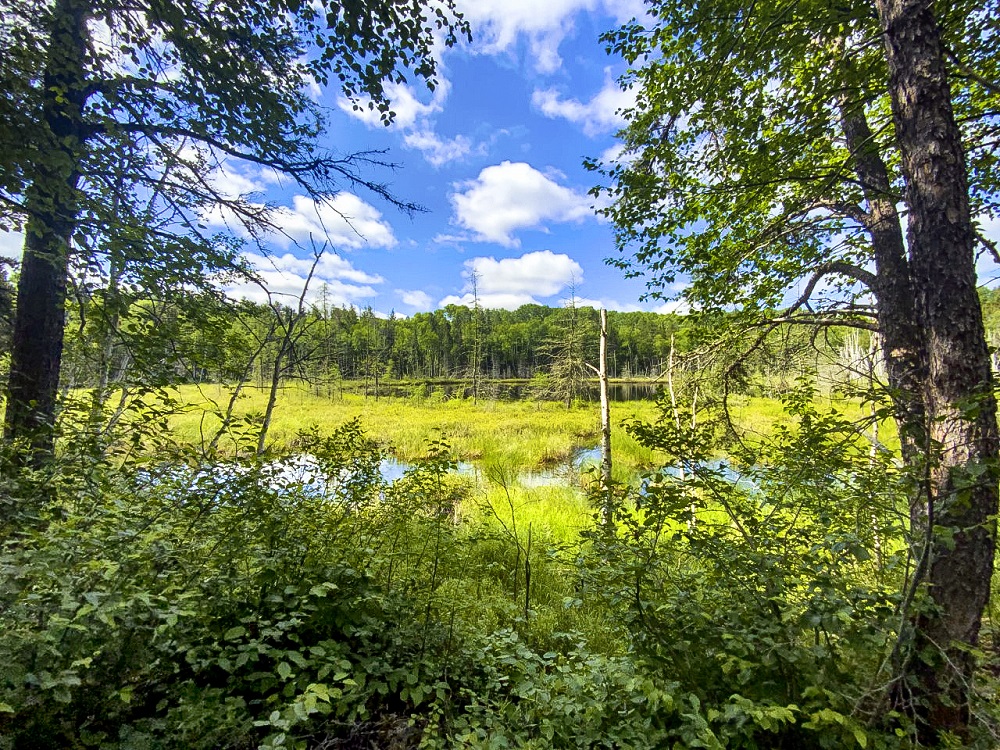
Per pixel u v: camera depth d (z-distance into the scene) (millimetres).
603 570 2516
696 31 3695
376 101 3674
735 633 2049
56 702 1670
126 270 3592
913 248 2266
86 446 2539
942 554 2062
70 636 1707
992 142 3441
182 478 2693
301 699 1701
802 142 3934
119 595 1799
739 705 1646
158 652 2018
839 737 1800
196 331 4125
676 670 2111
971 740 1896
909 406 2285
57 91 2982
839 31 3447
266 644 2117
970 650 1749
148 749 1592
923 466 1759
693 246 5059
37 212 3213
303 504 3113
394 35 3375
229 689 2012
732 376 5457
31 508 2275
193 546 2525
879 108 4492
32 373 3672
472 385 37875
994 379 1640
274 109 4031
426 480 3621
